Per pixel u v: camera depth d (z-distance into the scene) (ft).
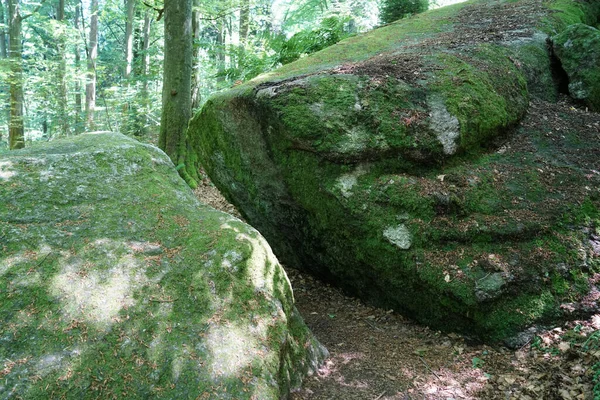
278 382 8.70
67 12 80.64
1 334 7.40
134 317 8.19
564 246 12.12
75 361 7.41
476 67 16.12
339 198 13.25
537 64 18.97
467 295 11.44
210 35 77.36
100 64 63.16
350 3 30.91
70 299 8.07
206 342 8.27
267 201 16.37
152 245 9.48
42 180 9.97
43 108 47.88
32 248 8.61
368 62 16.39
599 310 11.23
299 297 15.58
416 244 12.40
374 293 14.02
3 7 74.02
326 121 13.32
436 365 10.93
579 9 25.71
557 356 10.33
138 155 11.63
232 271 9.40
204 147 18.52
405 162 13.66
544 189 13.43
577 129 15.96
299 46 28.96
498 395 9.54
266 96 13.93
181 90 27.12
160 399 7.46
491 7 26.66
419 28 23.81
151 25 67.56
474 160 14.32
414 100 14.20
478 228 12.33
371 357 11.30
